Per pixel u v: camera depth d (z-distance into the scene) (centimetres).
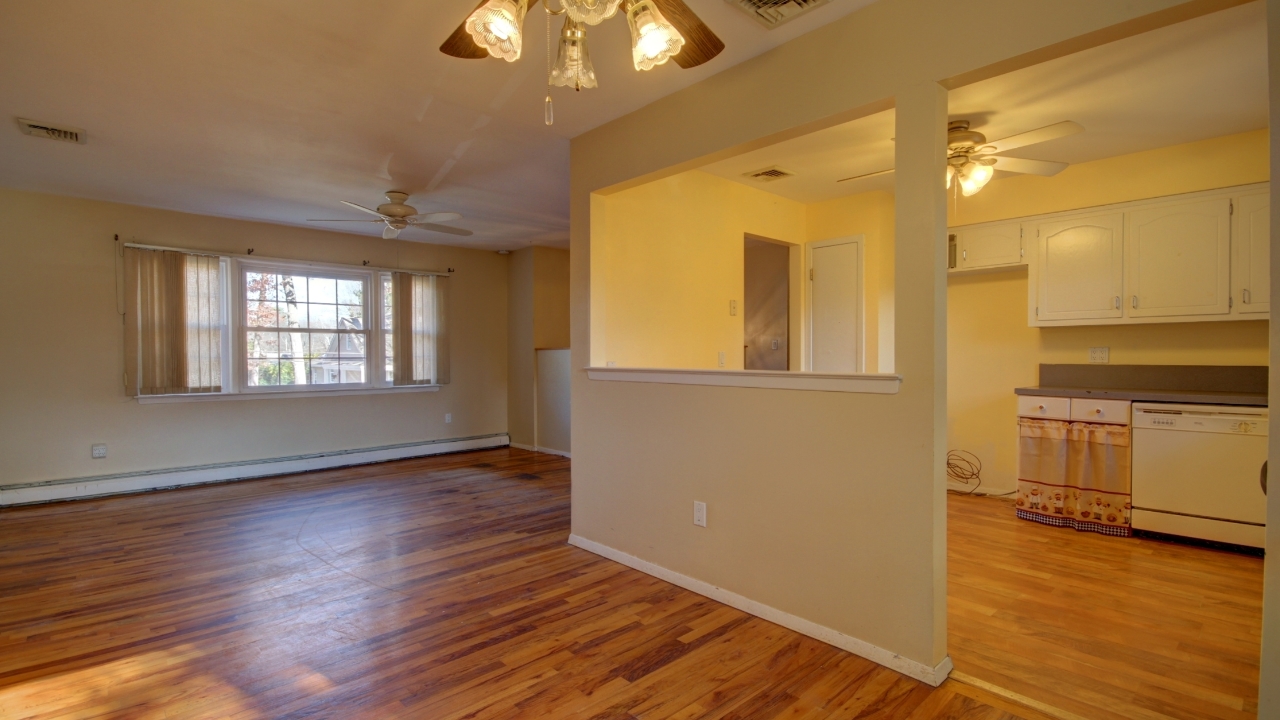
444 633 248
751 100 258
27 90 281
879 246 462
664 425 303
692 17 164
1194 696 200
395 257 652
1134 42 237
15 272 451
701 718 189
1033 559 330
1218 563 323
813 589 241
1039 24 183
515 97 293
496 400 742
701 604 274
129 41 237
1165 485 358
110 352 487
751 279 648
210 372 524
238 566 327
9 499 445
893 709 193
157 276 501
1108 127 334
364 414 630
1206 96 291
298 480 547
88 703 199
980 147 305
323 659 227
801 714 191
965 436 482
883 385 217
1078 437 385
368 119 318
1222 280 353
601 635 245
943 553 213
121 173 409
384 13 219
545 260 724
